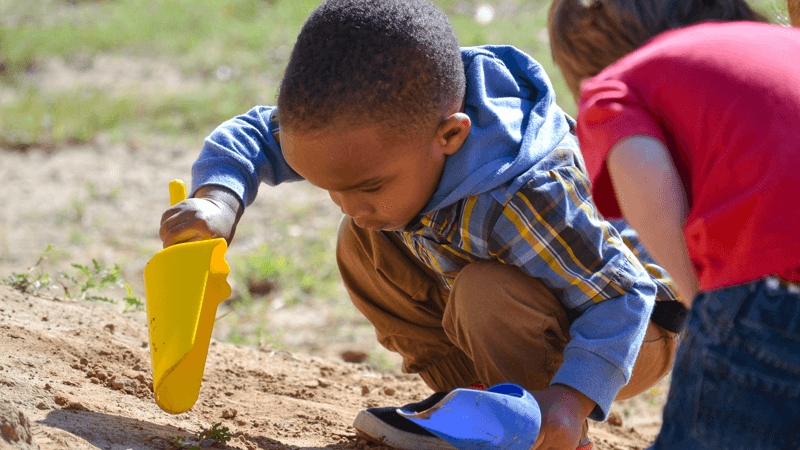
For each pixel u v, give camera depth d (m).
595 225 2.44
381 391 3.97
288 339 6.12
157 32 15.69
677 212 1.84
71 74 13.88
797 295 1.76
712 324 1.83
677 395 1.88
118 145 10.91
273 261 7.50
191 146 10.85
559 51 2.33
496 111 2.52
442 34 2.41
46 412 2.41
